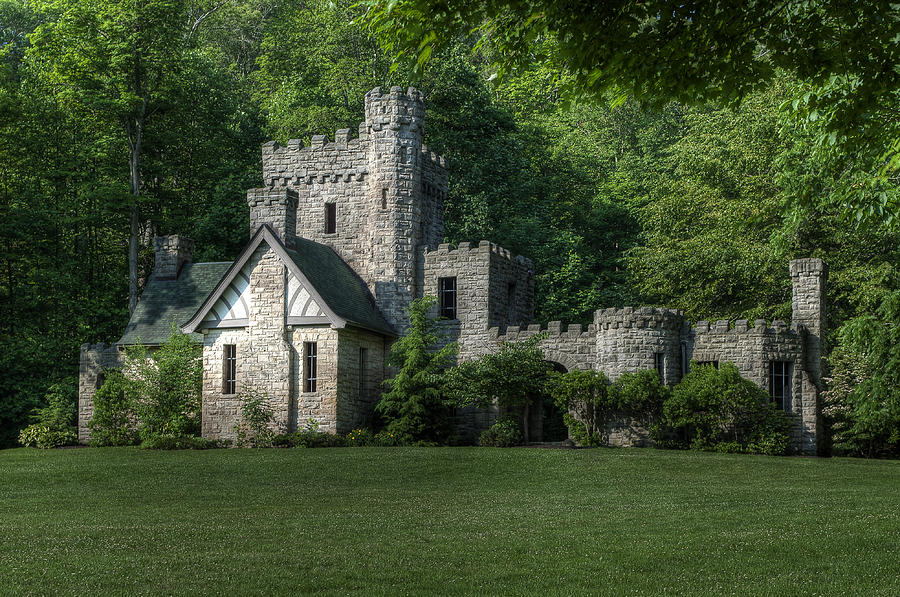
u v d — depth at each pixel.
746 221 23.53
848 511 23.39
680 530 20.70
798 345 43.12
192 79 60.88
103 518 23.67
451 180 59.91
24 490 30.41
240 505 26.38
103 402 45.47
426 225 49.38
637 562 17.25
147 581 15.81
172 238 51.78
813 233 53.28
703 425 41.41
